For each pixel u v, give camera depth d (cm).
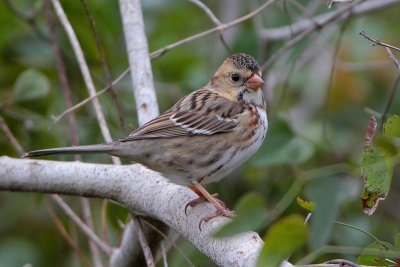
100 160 1118
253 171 1138
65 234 1030
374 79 1352
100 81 1188
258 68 958
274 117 1099
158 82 1294
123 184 851
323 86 1348
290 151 1088
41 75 1123
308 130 1267
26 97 1116
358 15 1214
